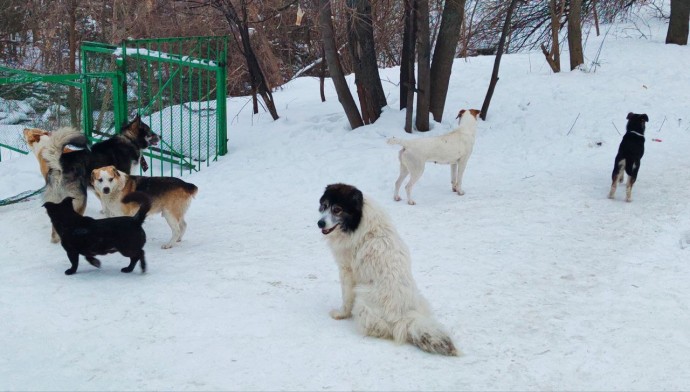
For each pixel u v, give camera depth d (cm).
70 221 507
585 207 662
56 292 482
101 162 660
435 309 465
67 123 993
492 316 457
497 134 863
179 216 596
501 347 419
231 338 423
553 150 813
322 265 539
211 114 891
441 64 868
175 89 1034
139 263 542
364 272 431
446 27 852
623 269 530
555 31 1018
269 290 490
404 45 891
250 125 975
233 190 760
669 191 691
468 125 701
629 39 1195
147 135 714
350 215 430
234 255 565
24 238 609
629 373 397
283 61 1468
